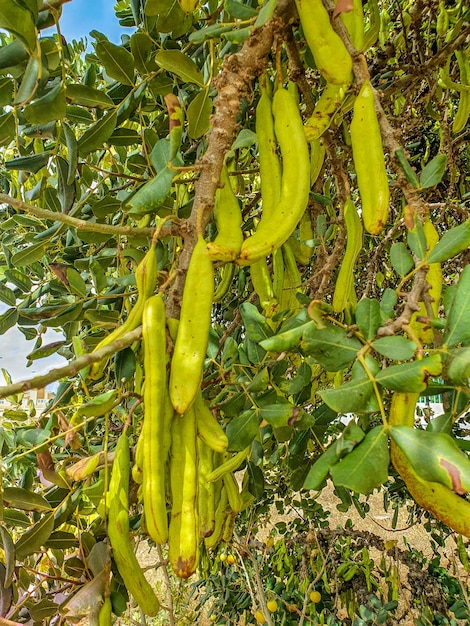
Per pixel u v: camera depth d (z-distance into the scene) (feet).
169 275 2.52
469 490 1.34
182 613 8.69
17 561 2.72
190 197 4.10
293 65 2.93
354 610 6.76
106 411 2.49
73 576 2.60
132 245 3.88
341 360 1.83
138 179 3.83
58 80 3.24
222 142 2.44
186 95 3.82
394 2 5.30
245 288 5.07
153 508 1.97
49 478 2.81
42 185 3.34
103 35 3.69
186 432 2.17
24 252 3.59
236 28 2.39
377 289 6.41
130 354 2.78
